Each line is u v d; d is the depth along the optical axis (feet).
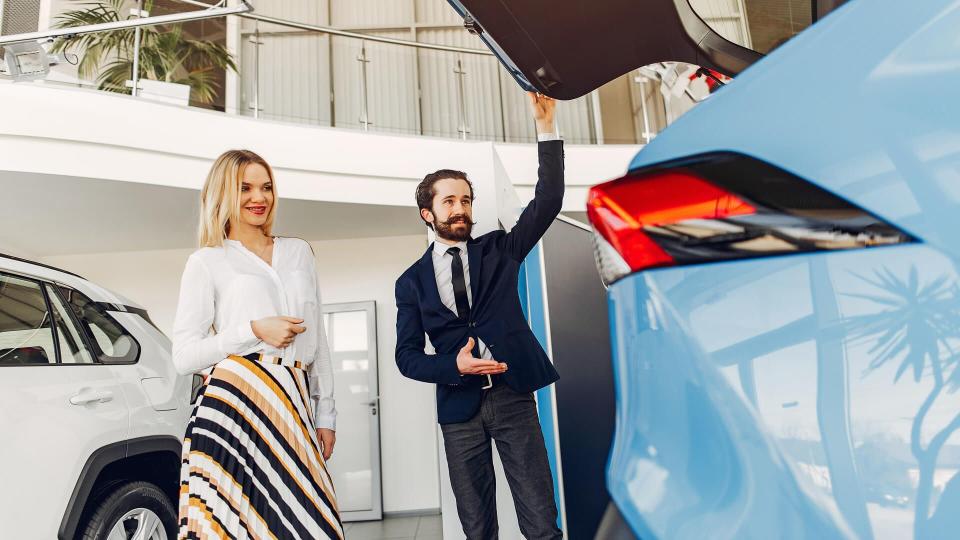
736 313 1.91
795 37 2.01
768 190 1.89
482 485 5.90
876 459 1.66
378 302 21.75
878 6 1.88
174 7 20.68
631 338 2.23
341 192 17.62
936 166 1.70
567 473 8.71
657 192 2.11
